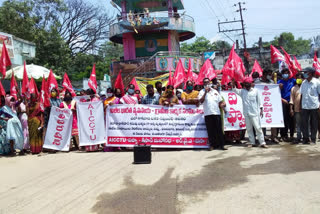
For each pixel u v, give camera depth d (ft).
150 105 27.37
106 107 28.12
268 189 14.33
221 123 25.72
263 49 119.44
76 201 14.40
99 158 24.54
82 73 119.96
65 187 16.75
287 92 27.71
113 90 29.84
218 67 120.67
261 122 26.99
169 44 90.84
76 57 124.47
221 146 25.45
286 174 16.56
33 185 17.48
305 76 25.09
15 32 79.66
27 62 76.79
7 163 24.41
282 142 27.25
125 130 27.48
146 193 14.96
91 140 28.07
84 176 18.86
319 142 25.94
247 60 118.42
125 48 92.63
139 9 98.63
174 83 33.01
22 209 13.75
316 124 25.26
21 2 84.12
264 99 27.27
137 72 83.71
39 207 13.88
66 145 28.55
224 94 27.71
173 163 21.24
